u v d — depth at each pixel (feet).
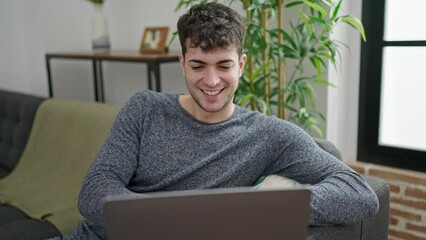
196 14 3.72
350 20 5.42
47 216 6.04
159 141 3.98
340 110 7.06
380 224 4.37
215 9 3.75
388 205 4.50
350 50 6.97
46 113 7.71
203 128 3.98
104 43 9.07
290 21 6.22
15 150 8.28
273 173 4.08
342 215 3.50
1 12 10.06
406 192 6.57
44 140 7.58
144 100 4.19
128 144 3.97
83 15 10.17
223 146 3.95
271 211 2.30
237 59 3.77
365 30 6.77
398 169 6.77
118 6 9.52
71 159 6.82
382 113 7.06
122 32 9.57
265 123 4.05
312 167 3.82
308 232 3.47
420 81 6.61
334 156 4.21
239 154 3.95
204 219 2.26
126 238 2.24
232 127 4.04
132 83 9.50
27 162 7.75
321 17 5.65
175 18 8.22
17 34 10.38
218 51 3.60
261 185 3.86
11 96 8.74
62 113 7.38
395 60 6.77
